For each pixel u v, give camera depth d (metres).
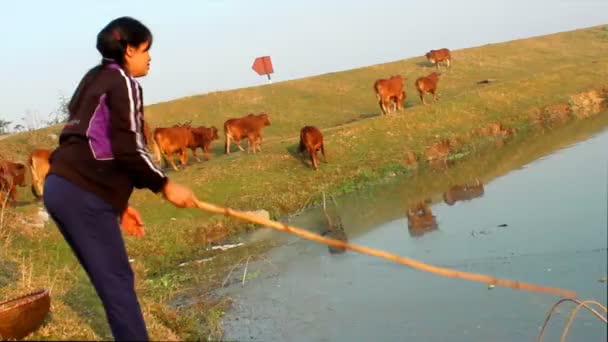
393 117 25.12
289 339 8.16
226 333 8.78
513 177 15.55
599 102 26.92
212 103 37.31
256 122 23.94
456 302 8.18
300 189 18.80
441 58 43.28
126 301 4.39
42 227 14.24
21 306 5.60
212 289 11.22
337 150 22.22
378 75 42.84
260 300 10.15
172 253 14.01
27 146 27.92
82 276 9.70
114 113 4.11
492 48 49.03
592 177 13.27
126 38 4.35
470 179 16.91
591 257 8.14
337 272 10.95
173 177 20.42
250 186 19.05
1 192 16.09
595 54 46.66
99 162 4.20
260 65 45.78
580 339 6.43
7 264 10.20
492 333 7.01
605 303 6.86
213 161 22.62
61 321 6.40
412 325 7.76
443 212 13.63
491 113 25.67
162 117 35.62
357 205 16.73
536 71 42.47
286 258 12.67
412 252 10.90
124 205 4.41
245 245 14.34
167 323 8.29
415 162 21.30
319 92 38.88
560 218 10.40
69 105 4.42
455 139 22.77
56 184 4.20
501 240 10.02
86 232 4.25
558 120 24.95
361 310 8.71
